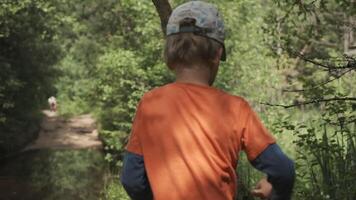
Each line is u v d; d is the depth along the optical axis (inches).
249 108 82.1
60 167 960.9
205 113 80.3
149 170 80.0
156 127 81.4
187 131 79.7
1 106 937.5
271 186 79.7
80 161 1020.5
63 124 1539.1
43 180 845.8
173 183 78.4
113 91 693.9
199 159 78.3
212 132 79.0
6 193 754.2
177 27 83.4
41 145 1212.5
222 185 78.4
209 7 84.2
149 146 81.2
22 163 1005.2
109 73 698.2
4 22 840.3
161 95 83.5
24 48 1008.9
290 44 247.8
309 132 199.8
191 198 77.5
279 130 214.7
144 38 658.2
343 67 198.8
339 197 181.8
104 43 1018.7
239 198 132.7
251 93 582.9
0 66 878.4
